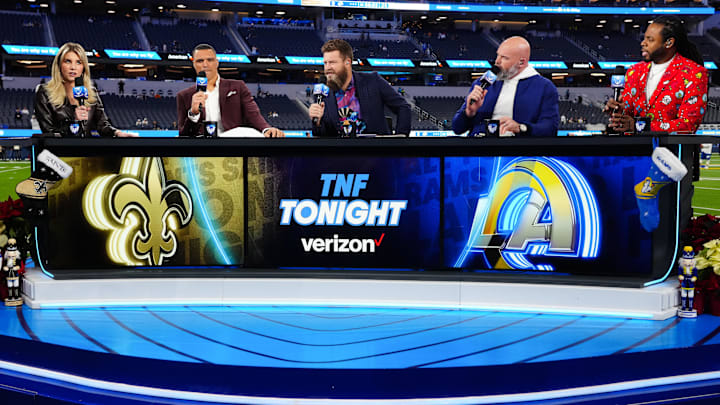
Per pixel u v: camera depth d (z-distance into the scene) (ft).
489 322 11.58
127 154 13.20
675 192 12.19
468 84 122.21
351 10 128.47
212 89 15.85
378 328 11.19
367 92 14.75
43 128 14.10
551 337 10.44
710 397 8.69
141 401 8.75
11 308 12.72
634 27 140.87
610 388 8.98
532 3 128.06
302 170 13.25
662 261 12.09
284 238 13.38
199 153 13.28
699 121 13.20
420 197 13.06
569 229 12.47
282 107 108.37
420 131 105.91
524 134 12.91
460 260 13.05
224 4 117.19
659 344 9.83
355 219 13.23
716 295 11.80
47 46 104.01
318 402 8.55
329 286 12.98
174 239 13.39
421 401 8.54
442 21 135.03
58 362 9.91
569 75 135.74
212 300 13.06
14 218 14.17
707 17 130.31
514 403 8.61
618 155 12.03
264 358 9.34
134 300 12.98
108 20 114.11
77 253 13.24
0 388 9.23
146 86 105.09
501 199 12.79
